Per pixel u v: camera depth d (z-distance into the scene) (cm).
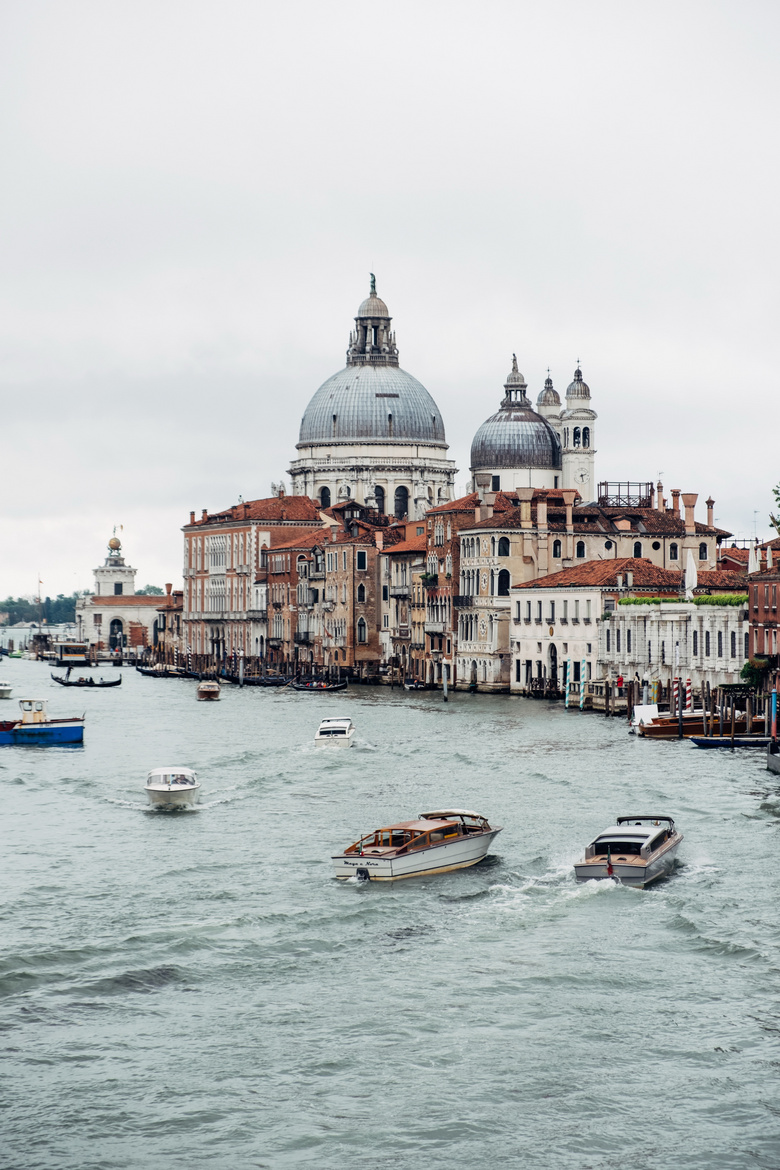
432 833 6169
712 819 7056
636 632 13462
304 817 7400
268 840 6825
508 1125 3869
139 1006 4628
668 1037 4356
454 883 5928
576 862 6075
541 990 4716
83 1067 4209
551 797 7788
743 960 4947
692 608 12325
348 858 6000
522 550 16300
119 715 14188
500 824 7044
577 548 16688
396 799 7875
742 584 14275
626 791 7919
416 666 18525
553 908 5559
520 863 6241
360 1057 4247
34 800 8106
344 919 5447
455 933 5281
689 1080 4091
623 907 5553
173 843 6781
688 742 10262
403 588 18850
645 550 16988
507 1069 4162
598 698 13288
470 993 4697
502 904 5625
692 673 12319
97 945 5156
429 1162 3706
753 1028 4406
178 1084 4100
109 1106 3984
